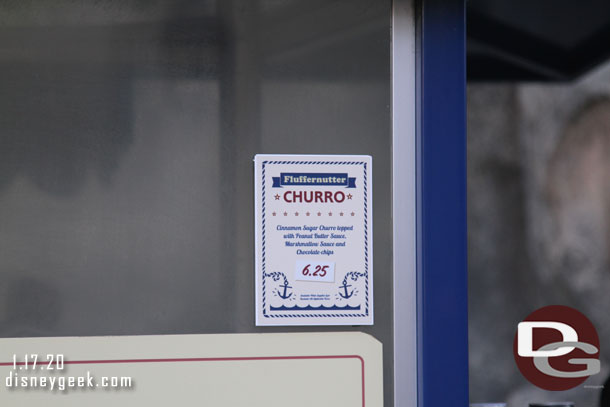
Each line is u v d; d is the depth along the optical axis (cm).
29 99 239
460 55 247
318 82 247
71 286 236
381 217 246
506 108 252
